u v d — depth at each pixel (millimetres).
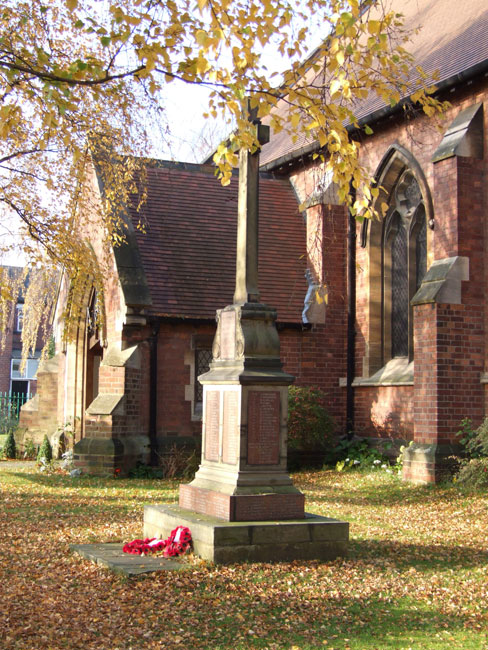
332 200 19391
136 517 11031
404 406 17234
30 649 5387
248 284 8953
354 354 19047
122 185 16750
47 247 16125
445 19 19297
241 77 6945
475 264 14891
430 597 6898
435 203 15352
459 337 14695
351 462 17438
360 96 7406
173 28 6984
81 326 21234
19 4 11547
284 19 6797
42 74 6684
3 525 10312
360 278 18938
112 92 7457
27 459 22703
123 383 16938
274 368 8602
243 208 9016
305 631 5891
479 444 13836
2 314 16953
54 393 23547
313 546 8148
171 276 18078
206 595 6750
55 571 7648
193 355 17969
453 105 15812
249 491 8234
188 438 17734
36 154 15586
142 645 5523
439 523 10844
